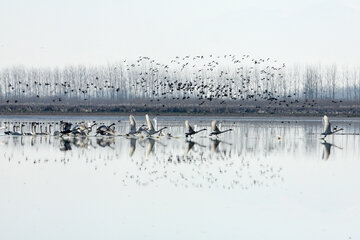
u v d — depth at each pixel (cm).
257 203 4294
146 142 8625
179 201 4325
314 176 5441
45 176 5344
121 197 4447
